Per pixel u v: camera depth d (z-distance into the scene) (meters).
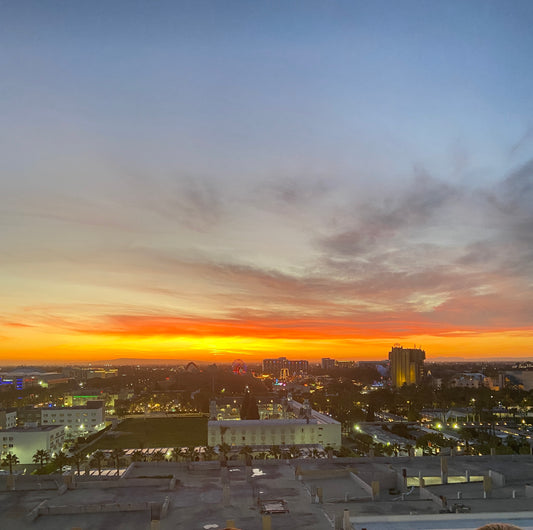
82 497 81.00
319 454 183.88
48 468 171.62
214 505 76.94
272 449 177.88
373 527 48.69
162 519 70.50
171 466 104.69
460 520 49.62
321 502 77.88
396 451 182.88
